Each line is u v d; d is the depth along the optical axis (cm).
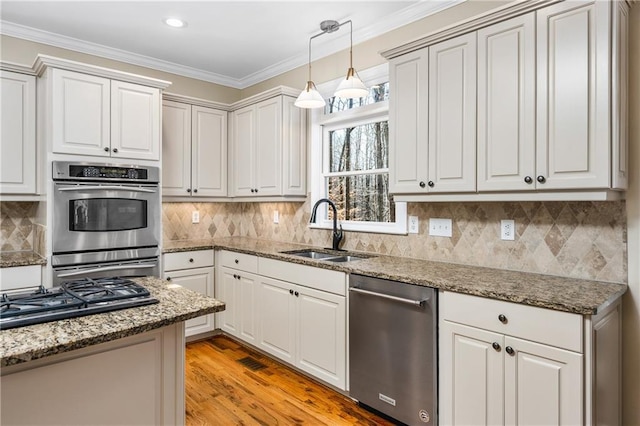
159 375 142
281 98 337
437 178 224
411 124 236
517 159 192
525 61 189
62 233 272
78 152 281
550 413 157
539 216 214
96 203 287
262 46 338
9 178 276
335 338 247
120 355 132
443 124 221
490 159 202
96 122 289
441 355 193
